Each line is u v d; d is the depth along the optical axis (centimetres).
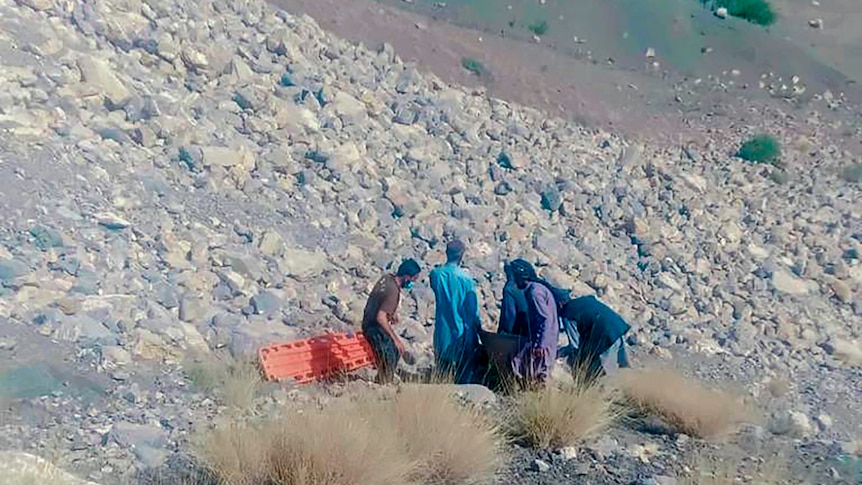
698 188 2373
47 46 1734
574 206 2091
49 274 1264
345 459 848
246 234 1588
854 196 2536
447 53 2777
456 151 2184
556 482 925
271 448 866
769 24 3859
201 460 879
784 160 2728
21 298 1198
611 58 3247
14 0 1822
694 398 1177
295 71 2180
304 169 1862
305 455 846
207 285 1409
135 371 1134
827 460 1085
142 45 1953
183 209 1572
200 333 1290
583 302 1290
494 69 2783
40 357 1089
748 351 1750
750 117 3050
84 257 1320
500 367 1209
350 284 1579
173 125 1748
